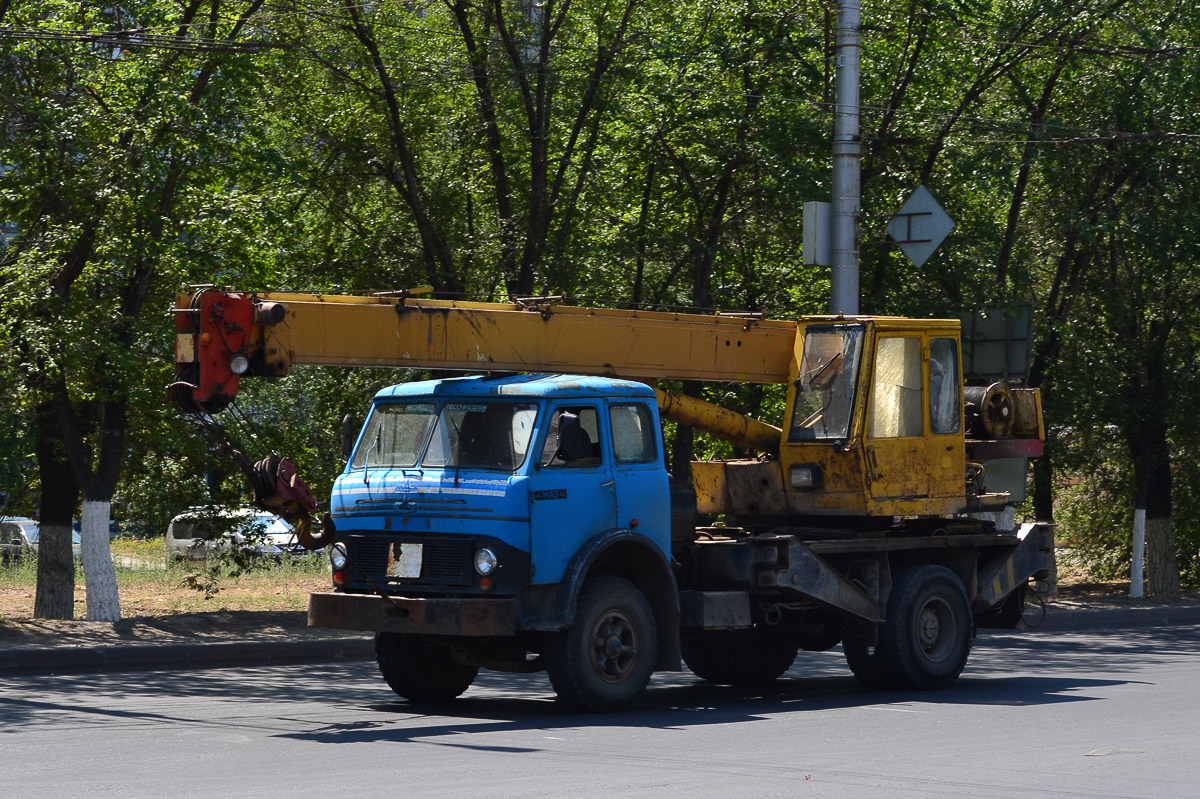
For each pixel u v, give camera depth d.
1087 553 55.00
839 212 30.27
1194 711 20.67
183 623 32.53
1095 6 40.72
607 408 20.62
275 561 41.38
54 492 34.84
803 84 39.59
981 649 32.69
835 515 23.92
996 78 41.88
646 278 41.75
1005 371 39.31
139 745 17.05
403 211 39.75
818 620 23.97
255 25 37.34
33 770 15.09
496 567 19.08
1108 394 44.59
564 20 38.78
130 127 31.30
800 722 19.38
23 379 30.59
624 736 17.86
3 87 31.22
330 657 29.94
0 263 31.27
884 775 14.77
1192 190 41.25
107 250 30.16
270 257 37.28
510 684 25.62
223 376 18.05
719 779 14.45
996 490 27.66
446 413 20.28
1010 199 45.34
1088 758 16.09
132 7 33.44
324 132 39.81
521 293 37.19
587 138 40.81
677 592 20.89
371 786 13.98
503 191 38.69
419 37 40.31
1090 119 41.81
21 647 27.67
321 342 18.89
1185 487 51.97
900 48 42.50
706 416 24.19
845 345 23.73
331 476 37.69
